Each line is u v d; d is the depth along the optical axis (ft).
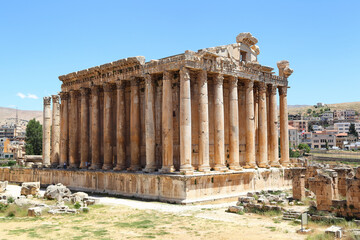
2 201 120.47
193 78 138.00
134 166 145.69
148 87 140.26
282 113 177.99
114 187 149.38
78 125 181.27
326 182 92.02
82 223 92.63
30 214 103.19
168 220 95.04
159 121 144.25
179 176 121.60
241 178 143.23
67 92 186.39
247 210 105.81
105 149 158.81
